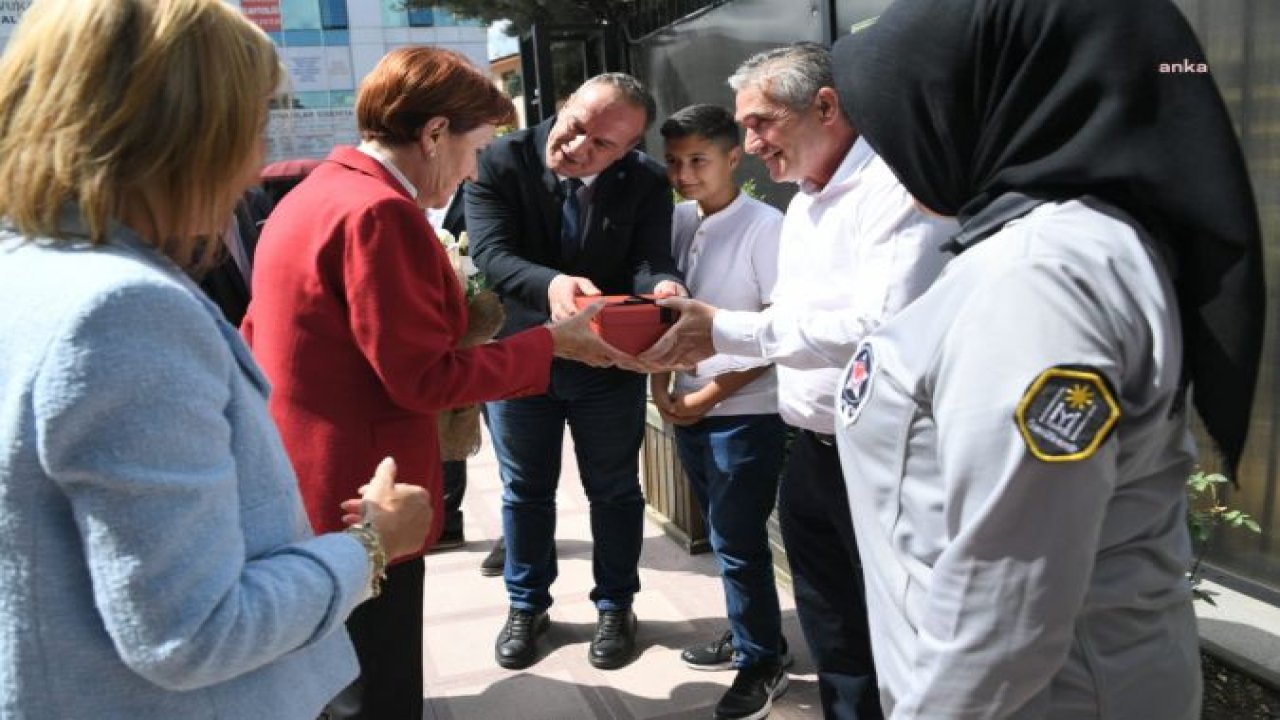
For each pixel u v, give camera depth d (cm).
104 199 89
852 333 181
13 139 90
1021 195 102
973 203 107
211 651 87
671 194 283
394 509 117
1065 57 99
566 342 206
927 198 116
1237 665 238
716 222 263
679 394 274
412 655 186
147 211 95
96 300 83
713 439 259
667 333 213
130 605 83
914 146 112
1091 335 90
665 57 570
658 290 248
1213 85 96
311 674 110
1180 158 94
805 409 201
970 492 92
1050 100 99
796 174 204
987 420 91
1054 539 89
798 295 204
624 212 275
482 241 278
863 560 119
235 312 294
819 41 408
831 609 211
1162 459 101
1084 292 92
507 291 270
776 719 264
